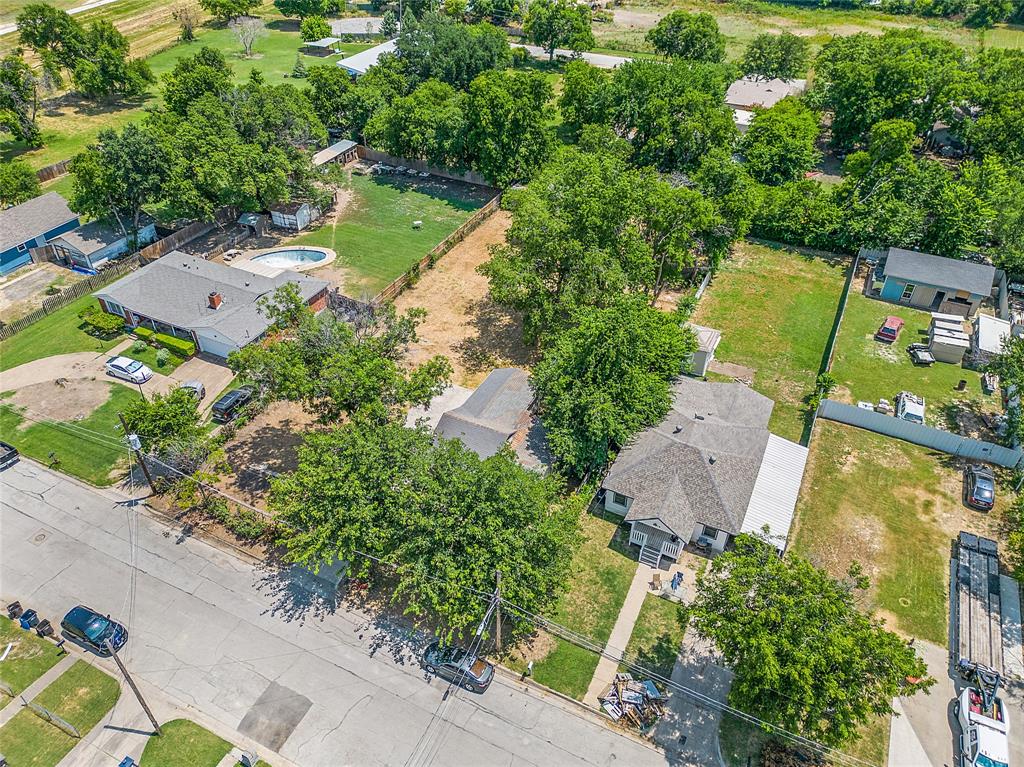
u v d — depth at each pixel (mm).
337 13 154500
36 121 99188
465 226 75812
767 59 115750
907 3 158750
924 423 50094
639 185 60250
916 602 38375
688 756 31609
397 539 35219
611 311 46781
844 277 69438
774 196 75438
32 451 47844
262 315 57219
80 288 63594
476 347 59156
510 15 154375
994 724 31391
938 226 66938
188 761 31094
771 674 27359
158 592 38812
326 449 37500
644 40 139750
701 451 42375
